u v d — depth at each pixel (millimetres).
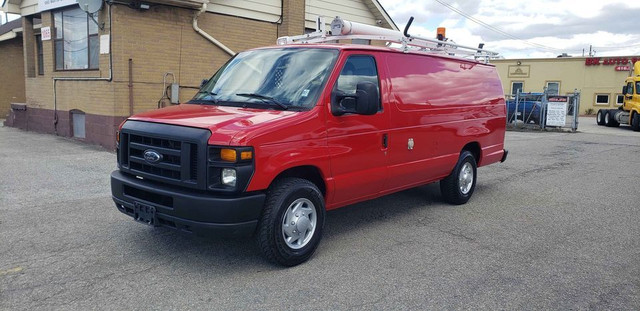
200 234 4227
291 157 4480
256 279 4379
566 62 38406
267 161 4289
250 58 5824
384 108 5539
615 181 9406
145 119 4707
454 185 7062
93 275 4379
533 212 6945
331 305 3928
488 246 5426
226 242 5281
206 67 12562
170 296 4012
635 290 4324
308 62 5254
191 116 4609
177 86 11672
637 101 22094
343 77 5117
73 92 12633
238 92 5324
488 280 4484
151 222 4480
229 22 12992
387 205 7152
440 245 5422
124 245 5137
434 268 4746
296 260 4668
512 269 4762
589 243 5594
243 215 4211
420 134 6121
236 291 4133
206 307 3846
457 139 6883
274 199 4457
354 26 6457
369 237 5645
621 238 5797
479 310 3896
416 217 6547
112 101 11047
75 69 12539
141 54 11234
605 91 37469
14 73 19172
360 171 5281
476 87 7355
